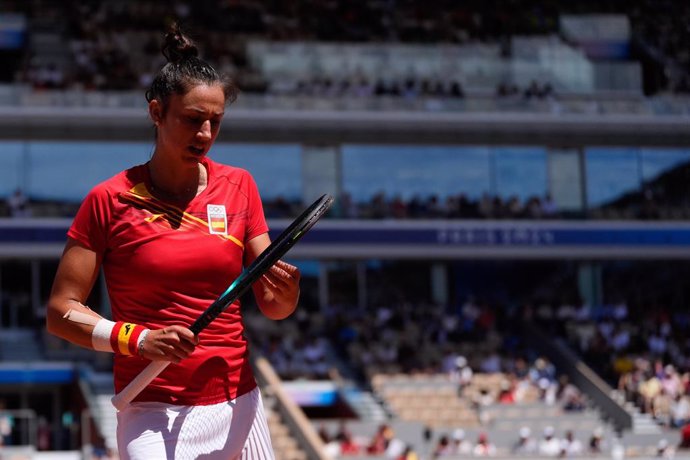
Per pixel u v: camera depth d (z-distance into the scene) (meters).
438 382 43.53
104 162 50.56
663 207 55.12
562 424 40.16
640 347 48.84
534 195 54.53
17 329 48.91
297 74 53.50
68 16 54.25
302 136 53.03
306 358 44.59
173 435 5.17
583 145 54.97
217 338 5.27
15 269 49.44
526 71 55.12
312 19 57.09
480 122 54.00
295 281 5.20
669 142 55.44
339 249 51.88
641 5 57.66
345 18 57.44
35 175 49.84
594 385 44.53
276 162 52.97
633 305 53.59
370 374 44.91
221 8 55.94
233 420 5.30
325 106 53.03
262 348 44.72
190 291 5.26
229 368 5.30
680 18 57.34
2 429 37.22
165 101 5.13
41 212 49.50
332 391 43.34
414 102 53.69
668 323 50.94
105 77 51.53
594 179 54.91
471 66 54.84
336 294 52.94
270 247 4.91
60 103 50.03
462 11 58.12
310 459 34.75
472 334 48.25
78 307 5.21
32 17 54.00
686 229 54.84
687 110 55.50
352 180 53.34
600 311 52.09
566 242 53.72
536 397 42.91
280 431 36.78
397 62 54.38
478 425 40.50
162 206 5.30
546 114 54.44
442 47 54.84
